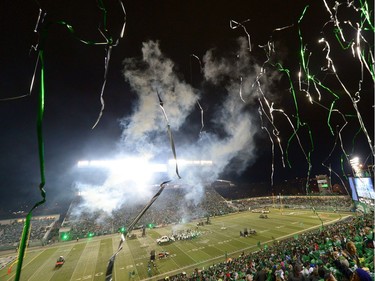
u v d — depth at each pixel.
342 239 12.38
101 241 33.97
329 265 6.95
